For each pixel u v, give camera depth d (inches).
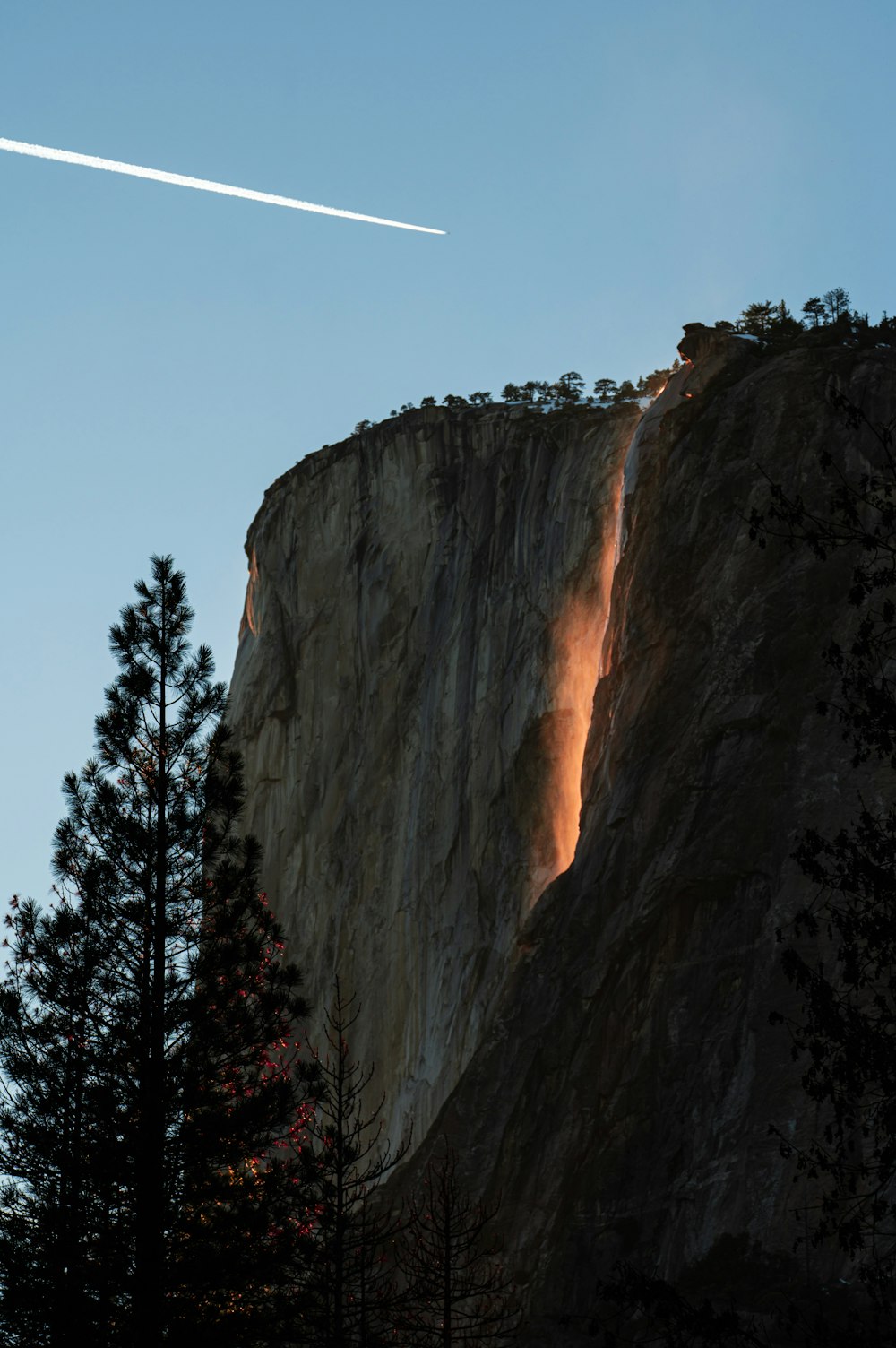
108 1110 1221.7
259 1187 1256.2
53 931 1282.0
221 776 1357.0
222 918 1307.8
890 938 877.8
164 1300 1199.6
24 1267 1183.6
